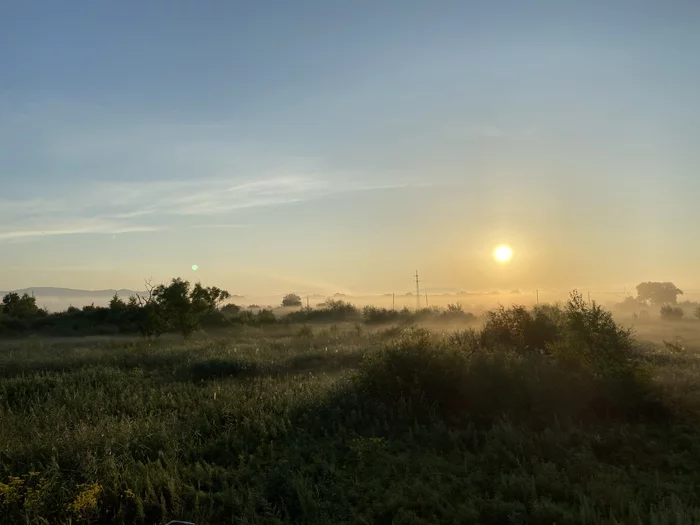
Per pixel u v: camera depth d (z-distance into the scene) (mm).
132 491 7102
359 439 9117
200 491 7207
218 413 10867
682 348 21656
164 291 29281
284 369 17250
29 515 6535
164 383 14953
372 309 51594
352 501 7121
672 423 10055
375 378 11883
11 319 44344
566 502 6957
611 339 12156
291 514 6809
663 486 7336
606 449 8922
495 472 7969
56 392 13141
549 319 17062
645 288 119875
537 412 10445
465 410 10875
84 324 44438
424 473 7859
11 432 9688
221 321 42750
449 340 16266
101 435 9078
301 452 8812
